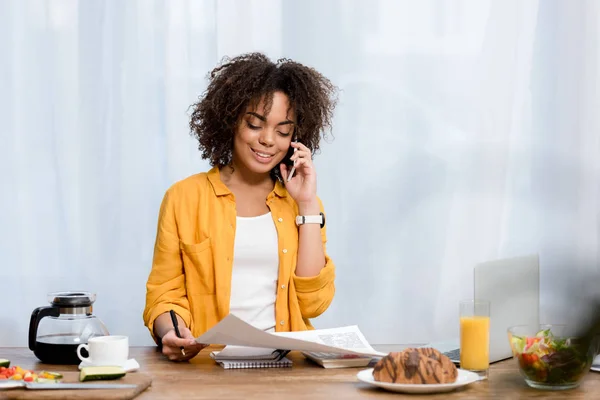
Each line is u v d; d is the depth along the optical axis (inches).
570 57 113.2
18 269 105.0
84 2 104.8
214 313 74.6
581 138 113.7
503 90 112.2
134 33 105.2
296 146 76.9
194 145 105.9
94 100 105.3
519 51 112.3
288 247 76.5
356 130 110.2
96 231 105.9
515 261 62.1
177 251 74.7
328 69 109.3
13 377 49.9
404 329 111.7
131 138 105.7
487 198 112.3
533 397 48.2
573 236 113.2
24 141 104.7
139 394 48.4
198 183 77.0
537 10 112.5
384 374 49.9
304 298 76.3
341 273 110.8
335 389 50.2
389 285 111.3
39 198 105.1
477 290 58.6
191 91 105.6
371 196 110.8
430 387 48.3
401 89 110.7
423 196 111.6
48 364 60.2
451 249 112.0
